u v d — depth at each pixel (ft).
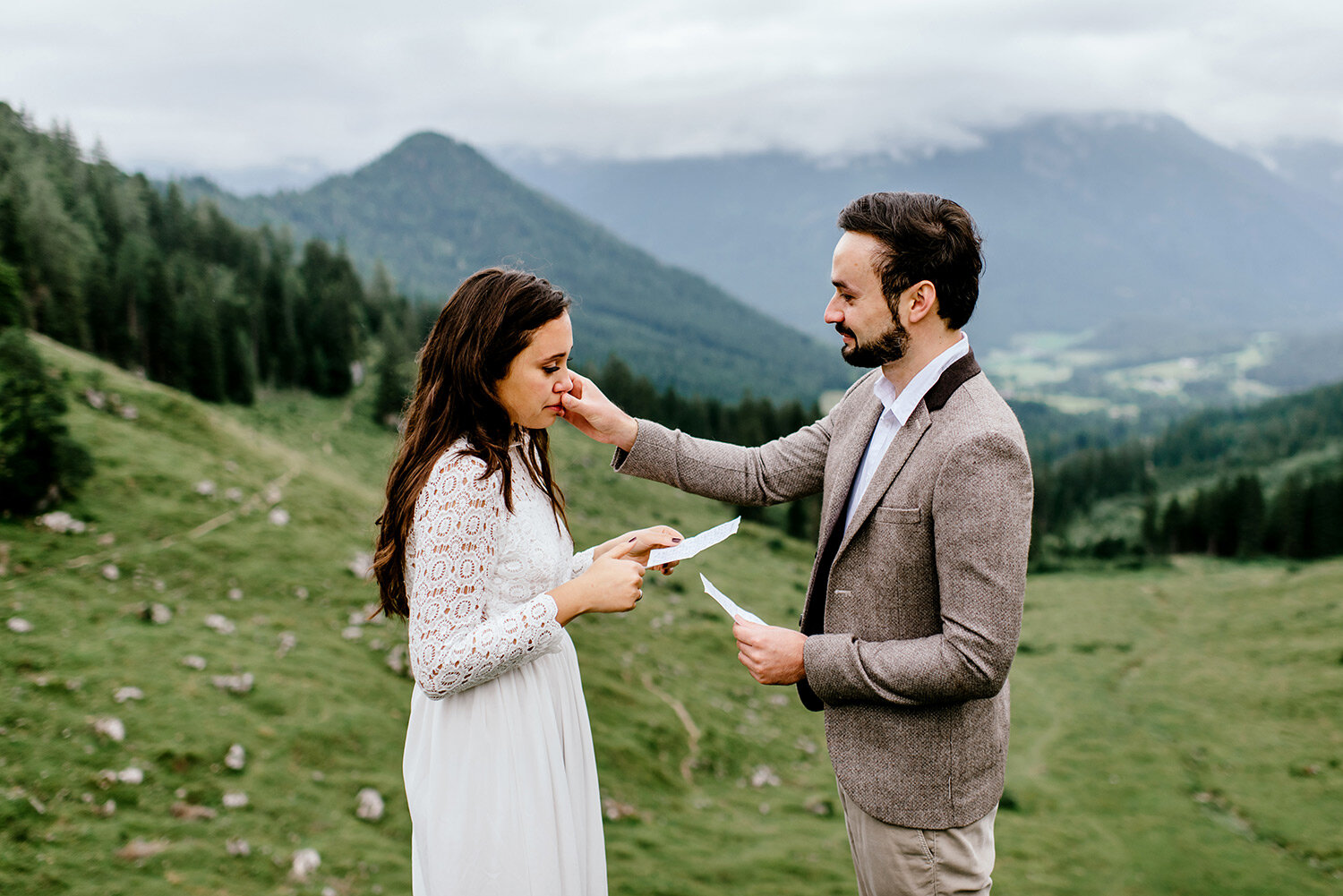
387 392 304.91
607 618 156.56
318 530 125.59
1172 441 647.56
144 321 262.26
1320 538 319.88
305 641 91.86
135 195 367.25
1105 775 139.13
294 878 51.98
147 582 94.43
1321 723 152.46
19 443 100.42
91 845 48.01
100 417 140.46
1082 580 310.24
